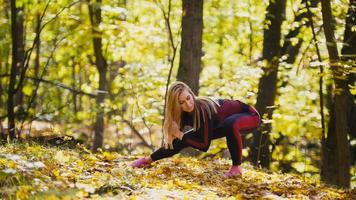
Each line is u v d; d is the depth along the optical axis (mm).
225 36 17828
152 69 16438
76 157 7133
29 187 4734
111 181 5562
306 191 6945
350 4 11688
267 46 13602
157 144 20938
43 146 7723
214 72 18766
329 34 10180
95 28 14859
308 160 16141
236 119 7043
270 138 14227
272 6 13539
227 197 5941
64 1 15766
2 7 17906
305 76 16016
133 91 16250
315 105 16625
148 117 15344
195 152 11242
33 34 17750
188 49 10672
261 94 13484
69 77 20344
